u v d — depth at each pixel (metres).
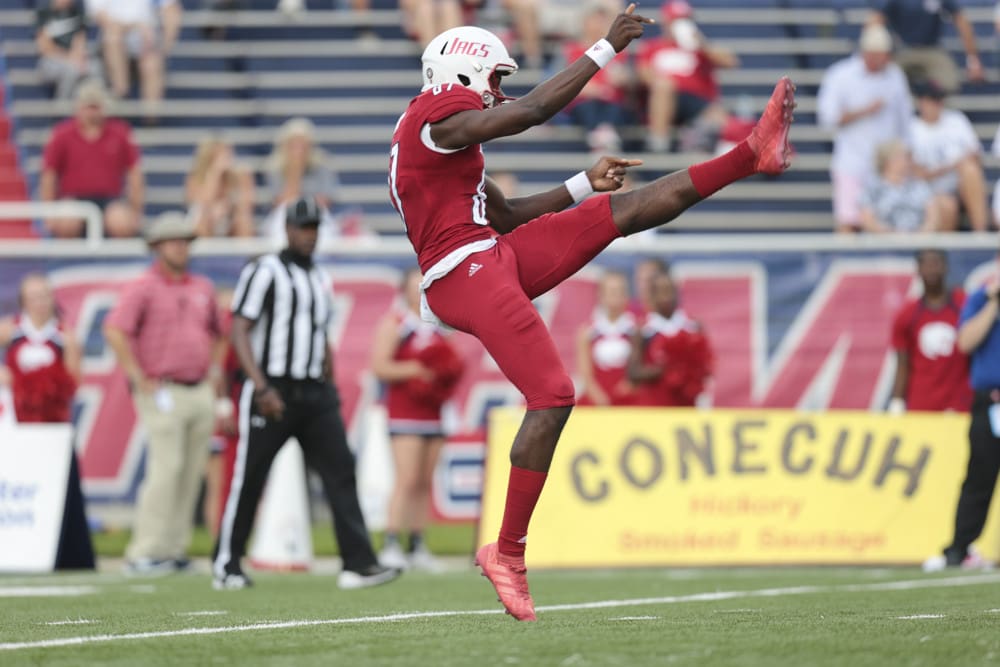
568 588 28.52
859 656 15.26
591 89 55.81
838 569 35.81
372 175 57.31
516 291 18.11
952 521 36.53
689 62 55.12
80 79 57.88
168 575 34.47
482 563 18.88
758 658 15.14
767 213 57.03
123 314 36.75
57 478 34.31
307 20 61.66
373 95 60.03
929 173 51.66
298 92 60.09
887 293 44.88
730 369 44.72
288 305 29.58
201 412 37.09
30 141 57.16
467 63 18.47
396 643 16.91
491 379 44.69
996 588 27.02
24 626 20.27
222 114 58.69
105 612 23.00
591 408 36.66
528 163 56.75
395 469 36.75
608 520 36.00
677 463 36.41
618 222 18.33
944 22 60.97
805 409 44.78
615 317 39.84
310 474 47.56
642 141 55.81
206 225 48.22
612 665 14.73
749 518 36.28
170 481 36.31
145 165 56.75
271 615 22.11
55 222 49.31
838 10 63.59
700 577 32.56
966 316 33.19
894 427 37.00
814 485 36.56
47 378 39.03
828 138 59.53
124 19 57.81
